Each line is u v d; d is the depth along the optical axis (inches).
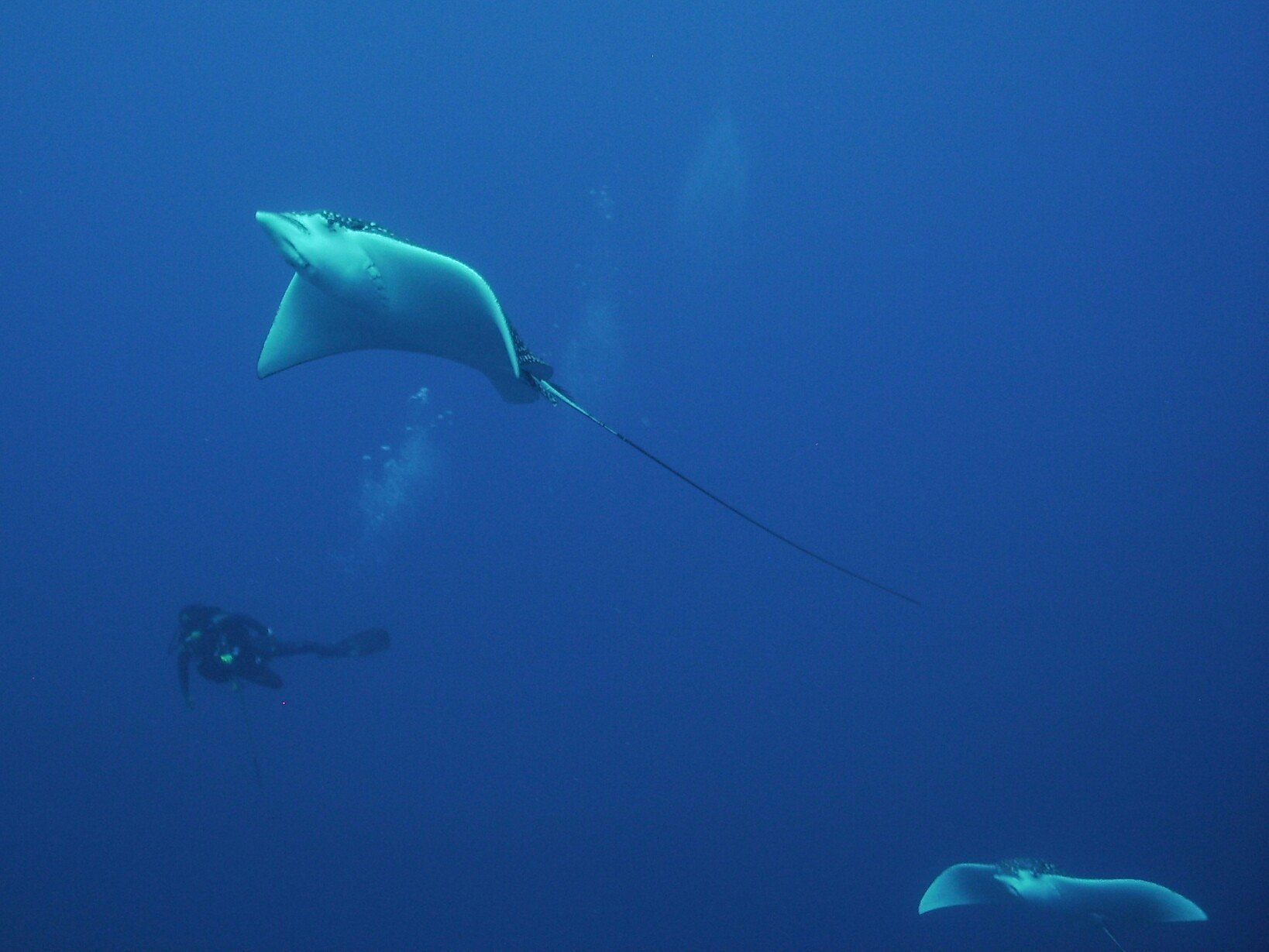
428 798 577.6
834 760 590.6
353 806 575.2
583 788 577.3
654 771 592.4
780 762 593.6
